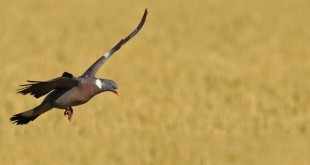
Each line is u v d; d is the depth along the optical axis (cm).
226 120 2164
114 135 2008
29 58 3262
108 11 4991
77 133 2011
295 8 5041
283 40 3869
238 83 2727
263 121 2173
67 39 3900
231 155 1903
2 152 1902
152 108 2266
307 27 4338
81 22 4547
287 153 1952
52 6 5066
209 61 3131
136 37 3925
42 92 1016
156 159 1859
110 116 2188
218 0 5372
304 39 3897
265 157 1900
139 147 1930
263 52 3481
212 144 1964
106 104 2347
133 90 2562
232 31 4203
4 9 4881
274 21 4562
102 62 1075
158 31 4159
